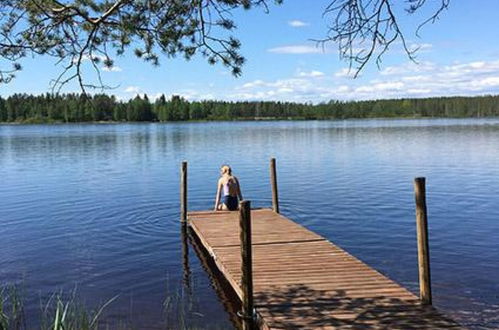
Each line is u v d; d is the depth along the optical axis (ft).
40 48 9.97
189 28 10.04
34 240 21.72
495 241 20.25
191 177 42.19
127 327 12.48
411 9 7.84
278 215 22.82
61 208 29.09
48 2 9.54
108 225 24.66
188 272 17.15
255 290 12.39
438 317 10.66
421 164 49.65
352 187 35.22
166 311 13.60
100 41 10.34
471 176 40.01
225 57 10.16
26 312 13.50
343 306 11.30
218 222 21.71
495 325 12.19
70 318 12.81
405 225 23.41
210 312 13.52
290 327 10.25
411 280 15.70
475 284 15.15
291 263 14.65
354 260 14.89
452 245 19.70
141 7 9.77
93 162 55.88
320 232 22.48
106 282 16.08
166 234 22.75
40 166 52.29
